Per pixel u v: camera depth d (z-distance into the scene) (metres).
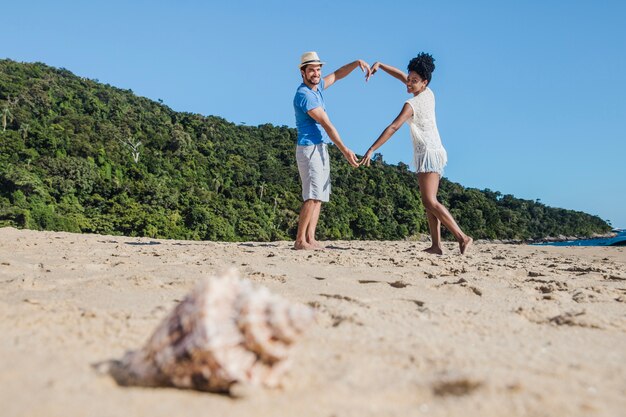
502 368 2.42
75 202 65.56
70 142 78.94
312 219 8.13
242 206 80.00
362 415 1.87
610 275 5.56
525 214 131.38
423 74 7.73
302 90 7.94
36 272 4.88
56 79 103.94
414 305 3.79
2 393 1.90
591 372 2.44
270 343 2.01
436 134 7.79
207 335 1.94
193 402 1.91
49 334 2.69
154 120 103.12
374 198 100.75
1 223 56.97
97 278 4.50
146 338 2.70
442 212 7.75
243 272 5.00
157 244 8.96
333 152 110.12
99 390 1.98
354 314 3.32
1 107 81.44
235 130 115.88
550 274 5.56
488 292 4.34
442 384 2.16
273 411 1.87
